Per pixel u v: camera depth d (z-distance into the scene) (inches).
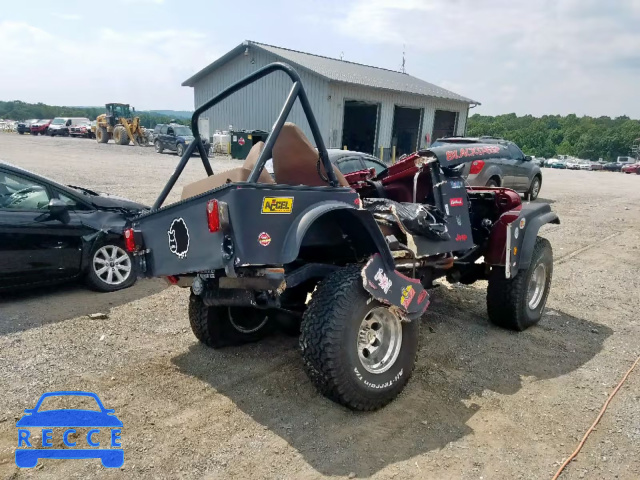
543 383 157.4
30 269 208.2
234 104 1187.3
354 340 127.3
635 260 334.6
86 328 187.8
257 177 122.3
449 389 151.3
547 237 396.5
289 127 142.8
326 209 125.9
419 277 175.5
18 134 2046.0
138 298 224.1
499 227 187.2
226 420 130.7
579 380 160.4
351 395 128.5
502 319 197.5
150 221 140.0
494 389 152.4
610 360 177.0
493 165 529.7
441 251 169.5
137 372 154.9
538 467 116.8
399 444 123.2
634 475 115.6
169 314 205.8
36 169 738.2
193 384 148.6
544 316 220.4
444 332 195.9
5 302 213.3
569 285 270.8
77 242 219.5
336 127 1051.3
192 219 126.6
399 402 142.7
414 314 140.0
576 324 212.4
